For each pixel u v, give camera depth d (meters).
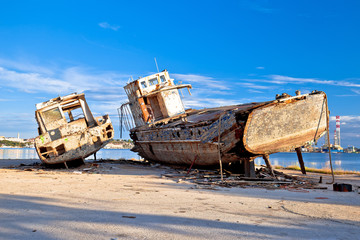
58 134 20.48
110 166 20.23
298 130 14.78
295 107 14.16
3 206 6.24
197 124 15.84
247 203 7.54
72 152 18.97
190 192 9.40
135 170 18.34
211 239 4.21
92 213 5.76
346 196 9.58
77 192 8.69
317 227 5.13
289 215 6.13
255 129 13.52
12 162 26.38
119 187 10.15
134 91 24.12
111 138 20.72
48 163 18.55
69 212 5.82
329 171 22.41
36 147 18.64
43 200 7.14
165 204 7.00
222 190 10.29
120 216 5.54
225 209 6.57
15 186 9.64
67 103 22.62
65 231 4.45
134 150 25.36
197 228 4.79
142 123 23.70
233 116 13.65
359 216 6.26
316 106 14.90
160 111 24.62
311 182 13.79
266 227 5.00
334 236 4.57
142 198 7.83
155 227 4.79
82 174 15.44
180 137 17.69
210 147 15.31
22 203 6.66
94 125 22.06
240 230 4.75
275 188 11.30
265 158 14.71
